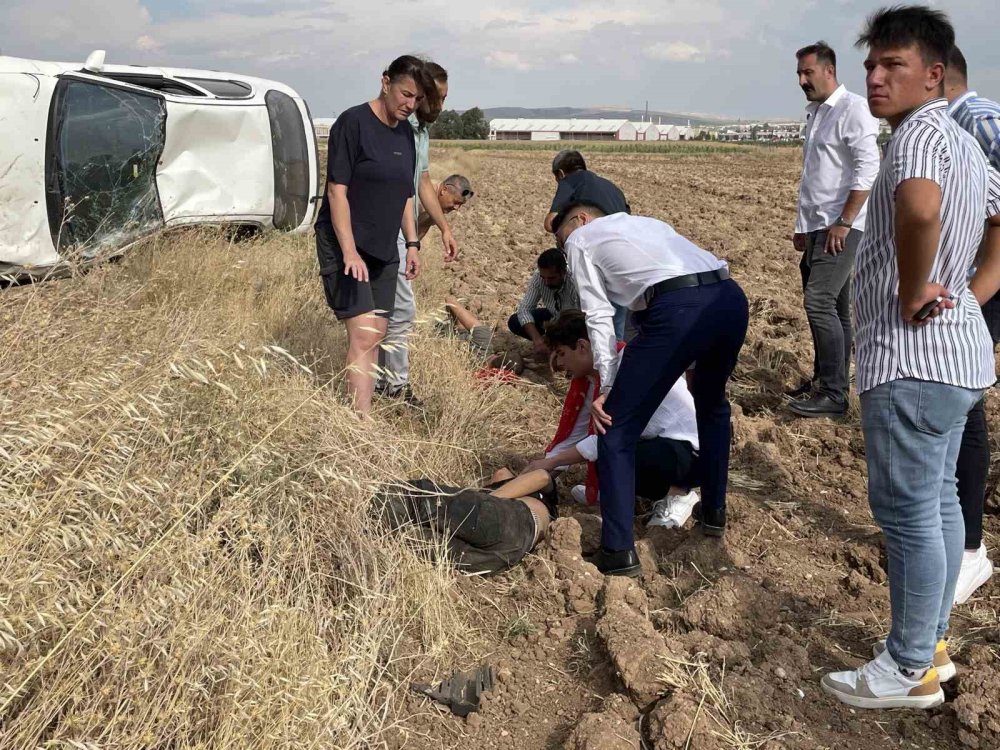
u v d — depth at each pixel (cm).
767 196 2291
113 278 573
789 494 470
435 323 682
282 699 247
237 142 848
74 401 304
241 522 287
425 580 337
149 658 242
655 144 9056
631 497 373
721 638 339
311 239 912
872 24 278
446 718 295
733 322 361
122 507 269
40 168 664
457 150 4597
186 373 305
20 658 228
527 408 572
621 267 361
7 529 248
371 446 372
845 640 342
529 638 337
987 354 282
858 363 291
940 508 297
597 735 271
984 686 295
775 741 279
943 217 264
